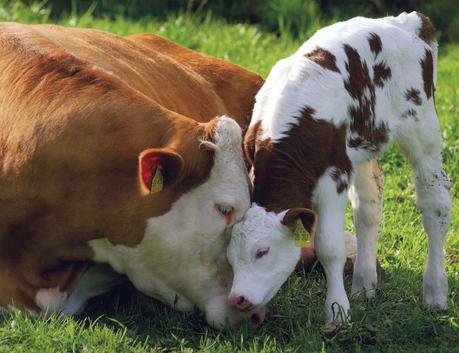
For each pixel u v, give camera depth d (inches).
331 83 355.9
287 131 345.7
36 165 355.9
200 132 350.9
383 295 398.0
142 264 365.4
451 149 581.3
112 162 351.9
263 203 342.0
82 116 354.6
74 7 837.8
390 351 350.6
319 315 373.7
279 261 332.8
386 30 380.8
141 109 355.6
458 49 934.4
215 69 474.0
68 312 378.3
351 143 365.4
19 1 838.5
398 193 528.4
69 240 362.6
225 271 367.2
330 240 348.5
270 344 344.2
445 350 352.5
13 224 362.9
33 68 373.1
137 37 487.2
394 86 379.9
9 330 344.8
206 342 350.0
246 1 951.0
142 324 373.4
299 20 933.8
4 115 367.6
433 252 390.0
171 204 354.0
